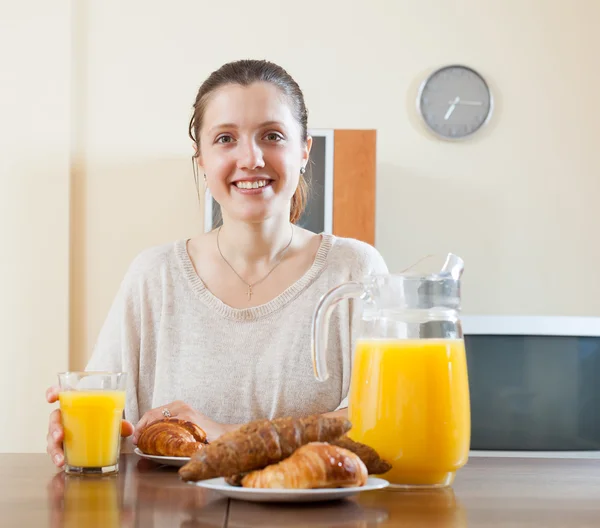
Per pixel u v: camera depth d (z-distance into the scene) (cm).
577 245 341
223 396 167
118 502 88
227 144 163
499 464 122
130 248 335
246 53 339
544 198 341
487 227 339
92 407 108
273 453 87
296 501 86
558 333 244
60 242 329
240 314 169
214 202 303
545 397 244
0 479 105
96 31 338
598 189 342
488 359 245
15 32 332
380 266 180
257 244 170
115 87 337
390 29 341
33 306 328
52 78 332
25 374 327
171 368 170
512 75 343
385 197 338
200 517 80
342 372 170
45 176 330
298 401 166
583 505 88
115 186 336
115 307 177
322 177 300
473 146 341
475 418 244
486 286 338
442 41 342
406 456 97
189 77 338
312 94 339
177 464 114
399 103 340
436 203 338
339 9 341
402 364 98
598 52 344
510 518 81
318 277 173
